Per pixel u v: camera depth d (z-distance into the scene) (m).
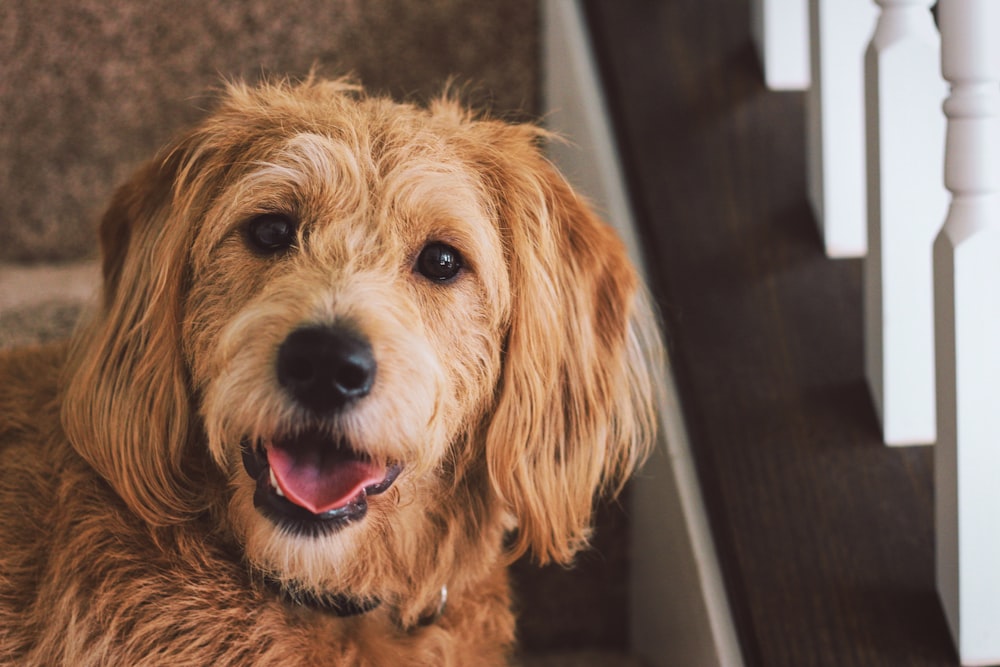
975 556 0.65
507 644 0.75
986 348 0.63
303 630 0.64
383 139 0.67
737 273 0.79
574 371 0.71
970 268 0.63
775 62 0.85
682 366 0.77
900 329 0.71
